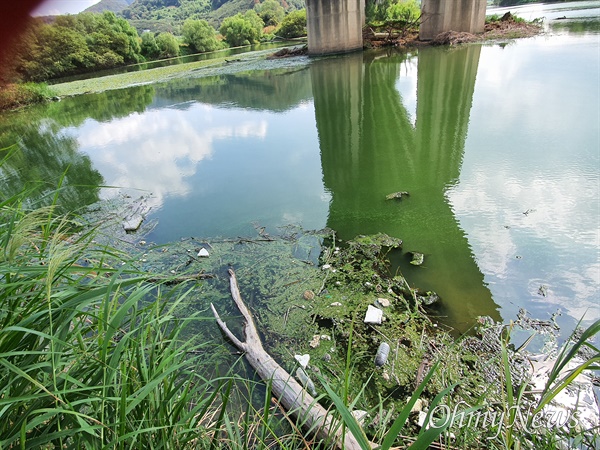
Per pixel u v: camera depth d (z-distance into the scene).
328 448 2.40
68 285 1.82
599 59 13.29
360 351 3.29
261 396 2.90
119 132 12.18
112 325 1.60
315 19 24.34
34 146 11.66
